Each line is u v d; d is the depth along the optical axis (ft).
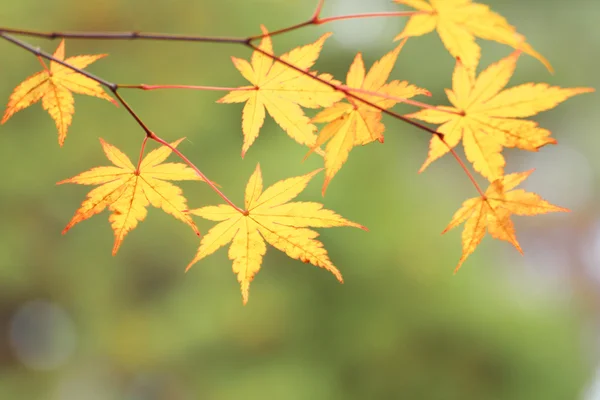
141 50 23.85
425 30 4.11
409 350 22.66
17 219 23.02
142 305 24.23
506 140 4.11
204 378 22.99
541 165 52.75
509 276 29.63
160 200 4.44
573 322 27.02
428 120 4.15
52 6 22.84
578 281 47.29
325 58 26.58
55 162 23.02
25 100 4.72
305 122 4.38
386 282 22.70
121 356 23.98
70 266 23.84
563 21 34.45
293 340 22.84
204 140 23.56
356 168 23.70
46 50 22.66
